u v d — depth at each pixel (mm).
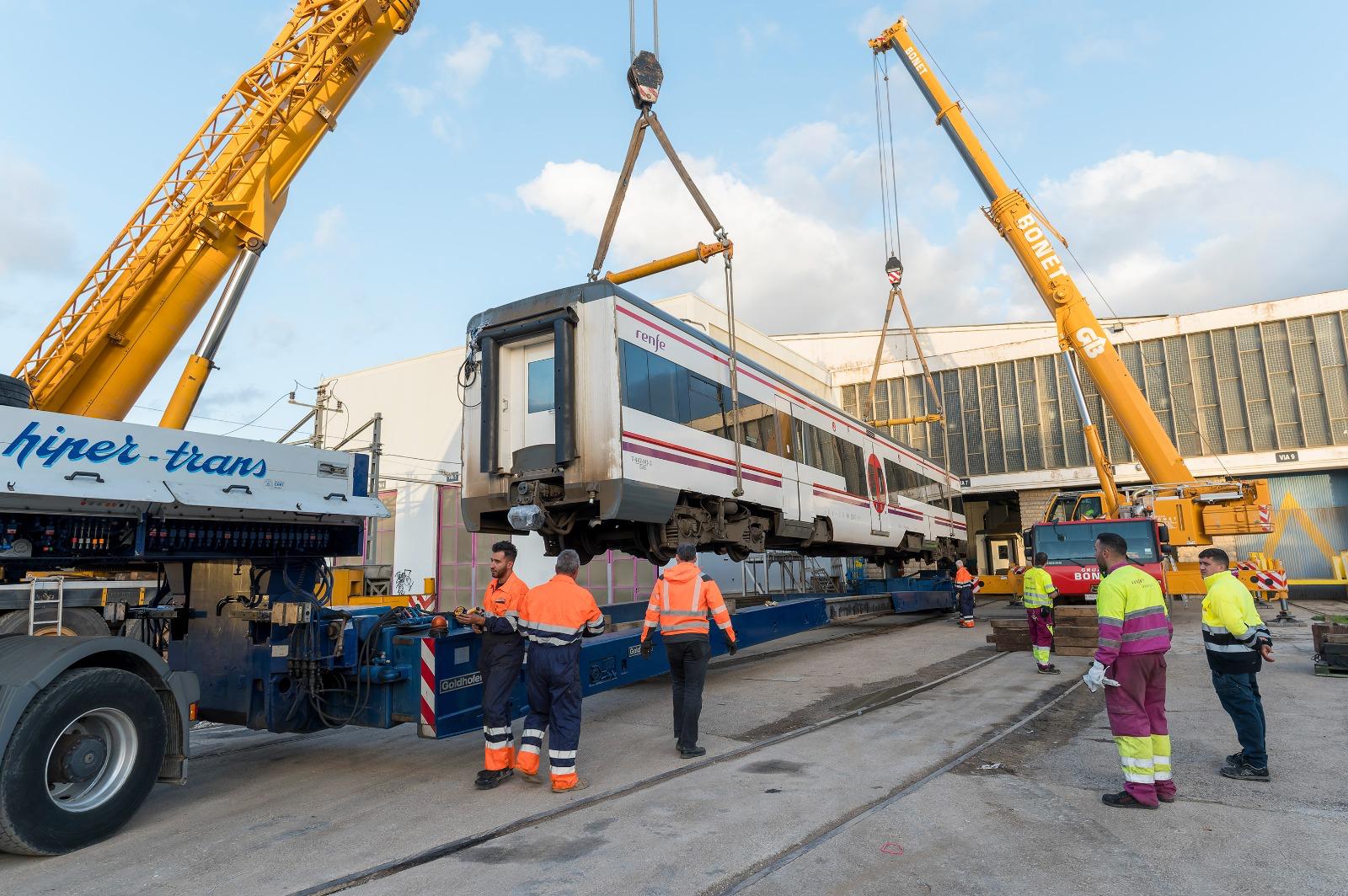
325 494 6051
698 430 9539
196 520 5316
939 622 17797
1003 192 17516
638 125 9742
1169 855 3871
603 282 8391
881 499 16000
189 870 4043
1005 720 7062
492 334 8875
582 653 7340
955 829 4250
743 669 10977
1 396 4863
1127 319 28500
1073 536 14438
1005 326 31281
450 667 6082
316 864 4066
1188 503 15125
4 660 4324
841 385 33188
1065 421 28922
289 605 5879
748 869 3764
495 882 3719
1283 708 7363
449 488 27094
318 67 10859
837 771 5523
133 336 9438
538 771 5883
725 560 22547
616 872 3785
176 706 5027
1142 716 4621
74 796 4418
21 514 4418
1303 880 3545
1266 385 25953
